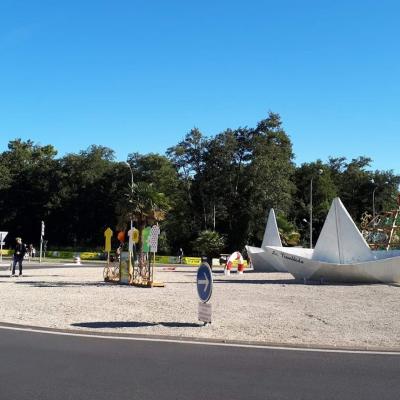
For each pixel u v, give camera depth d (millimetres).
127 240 32062
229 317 13797
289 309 15977
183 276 34688
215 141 77562
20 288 22438
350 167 100438
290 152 79062
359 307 16891
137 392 6586
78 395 6414
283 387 6957
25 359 8523
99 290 22234
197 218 80938
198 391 6680
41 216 96500
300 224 88188
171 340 10570
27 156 103375
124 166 91625
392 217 46750
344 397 6531
